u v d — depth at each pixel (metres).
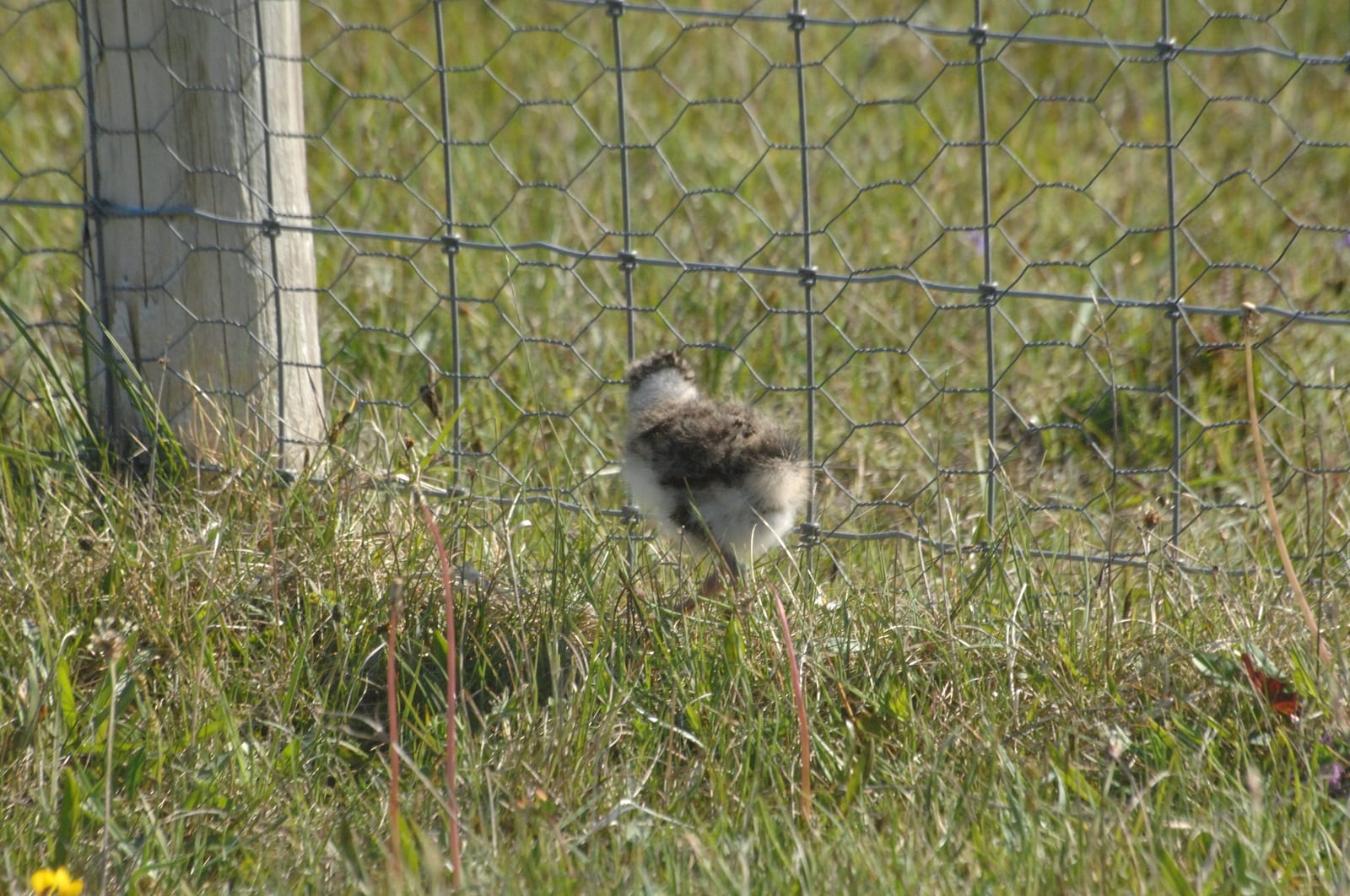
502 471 9.42
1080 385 11.20
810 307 8.91
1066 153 15.43
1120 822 6.13
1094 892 5.86
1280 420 10.50
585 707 7.11
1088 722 7.13
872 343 11.76
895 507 9.73
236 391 9.20
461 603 7.93
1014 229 13.64
